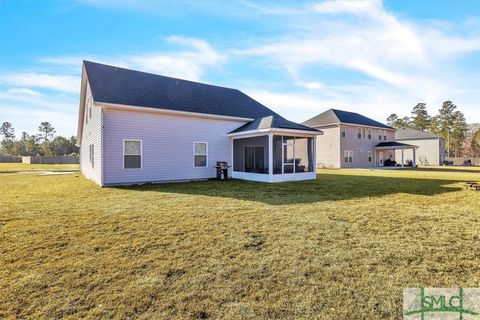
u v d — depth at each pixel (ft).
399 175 55.62
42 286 8.73
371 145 101.91
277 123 41.98
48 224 15.75
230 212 18.72
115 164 35.70
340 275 9.46
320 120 97.71
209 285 8.77
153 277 9.30
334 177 49.80
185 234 13.87
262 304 7.72
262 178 41.42
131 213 18.48
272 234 13.85
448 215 18.12
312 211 19.07
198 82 54.54
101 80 39.73
